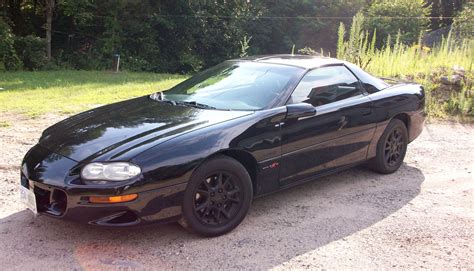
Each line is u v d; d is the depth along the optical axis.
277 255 3.52
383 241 3.79
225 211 3.81
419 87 5.89
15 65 18.62
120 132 3.80
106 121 4.11
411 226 4.08
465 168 5.77
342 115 4.64
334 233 3.91
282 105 4.21
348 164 4.88
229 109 4.21
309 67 4.68
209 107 4.29
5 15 20.38
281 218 4.18
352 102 4.80
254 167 4.01
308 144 4.35
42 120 7.70
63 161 3.54
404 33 24.98
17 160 5.56
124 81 13.76
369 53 11.11
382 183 5.16
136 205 3.36
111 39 22.33
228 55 26.41
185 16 24.72
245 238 3.78
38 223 3.95
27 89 11.79
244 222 4.08
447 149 6.63
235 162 3.80
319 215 4.27
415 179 5.33
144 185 3.36
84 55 21.78
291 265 3.38
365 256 3.54
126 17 23.22
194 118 3.98
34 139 6.51
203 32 25.70
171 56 25.09
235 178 3.82
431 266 3.43
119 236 3.76
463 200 4.73
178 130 3.73
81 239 3.70
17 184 4.82
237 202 3.86
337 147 4.66
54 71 18.56
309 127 4.33
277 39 28.28
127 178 3.33
